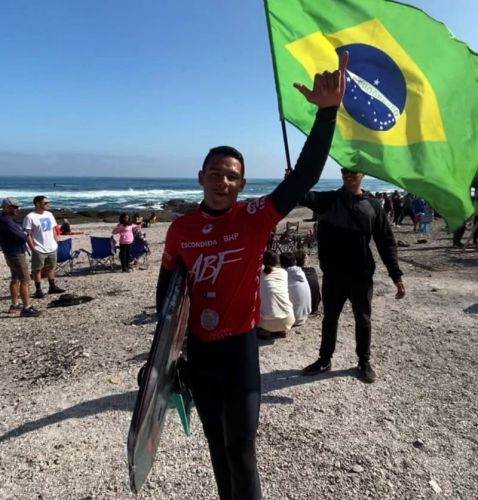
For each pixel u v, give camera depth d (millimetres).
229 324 2264
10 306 7883
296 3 3543
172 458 3289
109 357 5383
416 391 4312
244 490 2188
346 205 4262
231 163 2213
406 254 13227
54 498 2889
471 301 7633
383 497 2863
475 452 3332
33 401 4246
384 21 3586
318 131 2154
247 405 2223
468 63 3678
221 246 2205
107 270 12289
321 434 3568
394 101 3539
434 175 3438
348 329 6215
